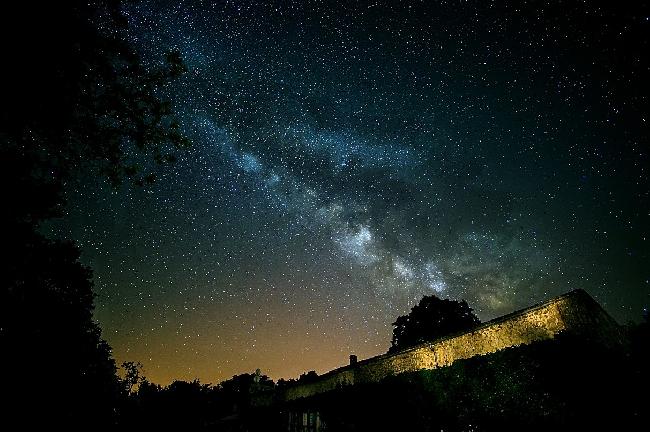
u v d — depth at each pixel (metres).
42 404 9.57
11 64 5.58
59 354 10.76
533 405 6.10
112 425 16.61
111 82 7.04
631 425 5.31
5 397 8.28
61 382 10.95
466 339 8.20
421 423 7.64
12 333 8.26
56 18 5.71
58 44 5.87
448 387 7.41
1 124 6.14
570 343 6.18
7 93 5.81
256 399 16.19
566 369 6.01
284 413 12.74
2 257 6.46
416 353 9.23
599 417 5.52
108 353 15.04
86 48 6.31
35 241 7.09
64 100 6.45
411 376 8.32
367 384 9.41
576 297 6.64
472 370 7.16
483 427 6.56
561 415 5.76
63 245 11.05
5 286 7.10
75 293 11.77
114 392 16.39
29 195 6.32
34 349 9.07
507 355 6.78
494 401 6.59
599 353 5.92
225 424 17.30
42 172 6.97
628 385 5.56
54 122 6.59
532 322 7.12
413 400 8.00
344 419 9.84
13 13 5.31
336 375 11.48
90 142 7.34
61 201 6.88
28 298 8.46
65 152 7.36
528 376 6.34
